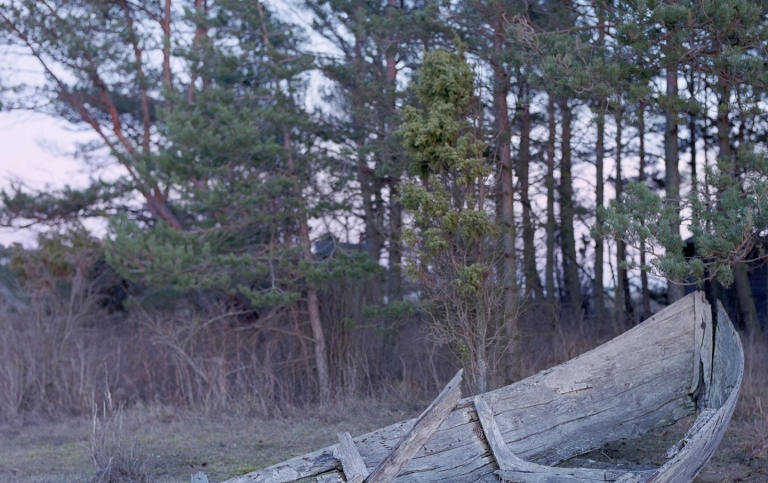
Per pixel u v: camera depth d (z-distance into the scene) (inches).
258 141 557.9
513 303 461.7
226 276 546.3
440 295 434.6
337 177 604.4
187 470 373.1
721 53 358.3
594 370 338.3
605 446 381.1
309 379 602.9
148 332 670.5
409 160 539.8
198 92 572.1
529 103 480.1
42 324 646.5
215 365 591.5
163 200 765.3
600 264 811.4
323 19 709.9
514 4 477.7
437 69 435.2
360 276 561.6
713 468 335.0
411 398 540.1
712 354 344.5
